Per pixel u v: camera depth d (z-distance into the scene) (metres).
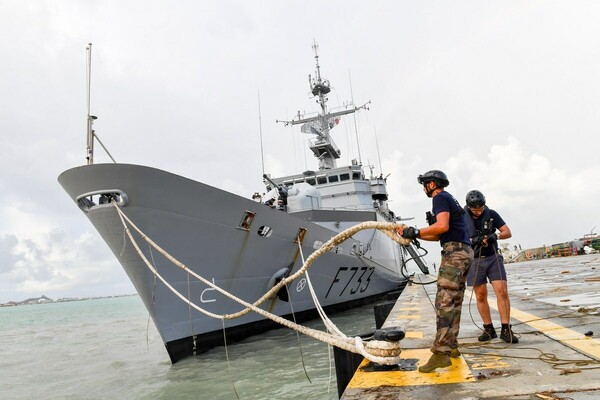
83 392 8.09
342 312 15.55
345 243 13.11
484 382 2.81
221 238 8.99
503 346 3.93
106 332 23.47
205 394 6.61
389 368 3.41
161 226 7.96
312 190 14.19
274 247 10.25
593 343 3.74
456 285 3.22
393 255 21.12
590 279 10.70
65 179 7.66
